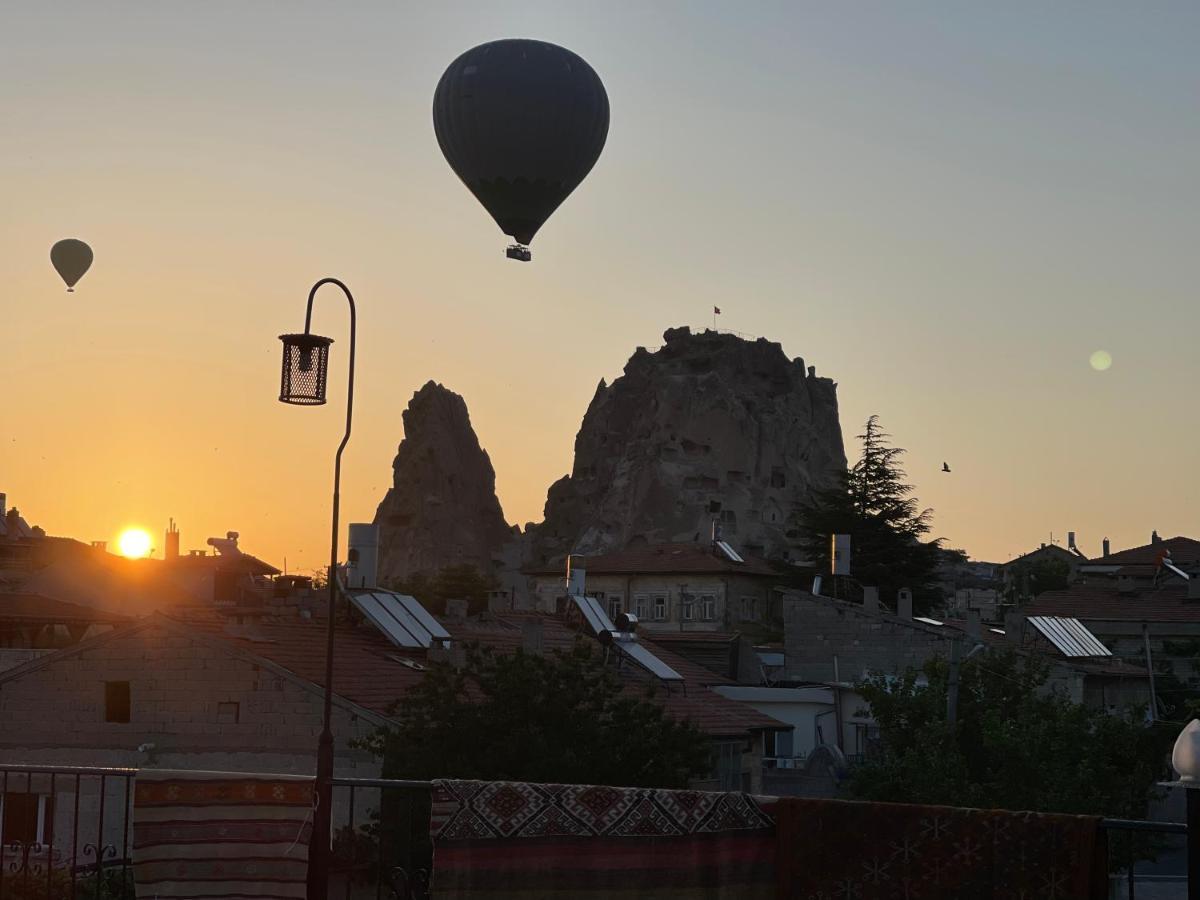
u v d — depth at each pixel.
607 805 12.47
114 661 35.31
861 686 43.81
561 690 31.73
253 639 36.62
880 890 12.14
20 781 34.94
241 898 13.03
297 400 15.90
